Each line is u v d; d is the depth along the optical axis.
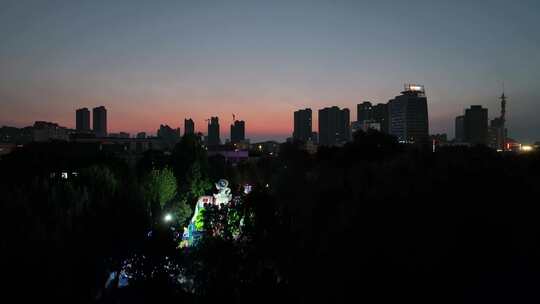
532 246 15.65
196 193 73.00
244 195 25.59
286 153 92.62
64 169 57.94
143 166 78.38
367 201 20.41
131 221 38.66
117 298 32.69
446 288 15.10
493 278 14.73
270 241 21.86
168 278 31.34
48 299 25.75
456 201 18.23
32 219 28.45
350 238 18.80
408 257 16.36
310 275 19.14
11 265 24.39
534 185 19.14
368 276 16.69
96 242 32.94
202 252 23.14
